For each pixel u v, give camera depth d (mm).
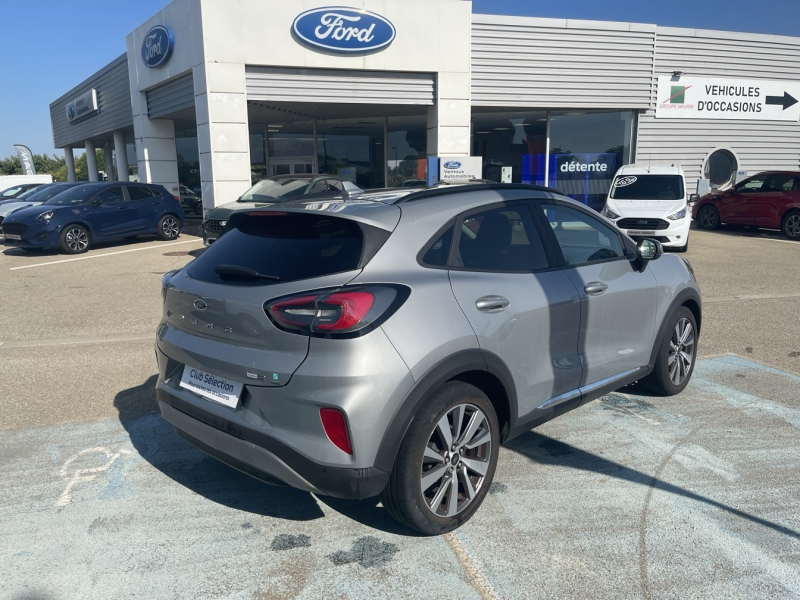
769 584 2695
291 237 3084
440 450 3025
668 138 18531
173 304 3309
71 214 13398
